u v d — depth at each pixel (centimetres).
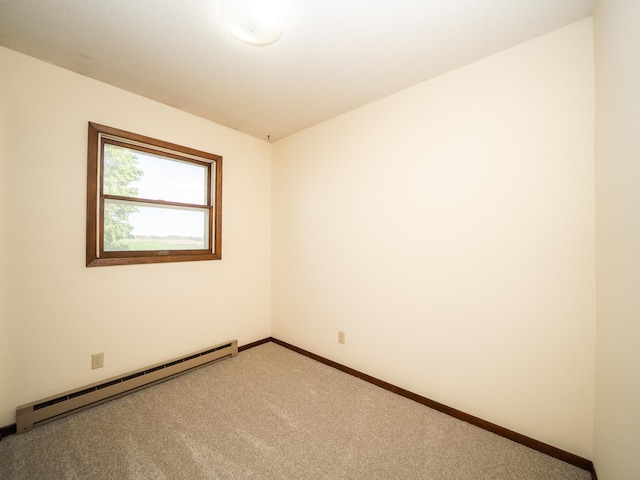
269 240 309
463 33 142
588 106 130
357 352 227
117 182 202
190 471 128
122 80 186
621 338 97
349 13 127
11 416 154
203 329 247
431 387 184
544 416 143
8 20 133
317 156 259
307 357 263
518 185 150
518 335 151
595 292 128
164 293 221
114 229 201
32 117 161
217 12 128
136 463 132
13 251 156
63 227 173
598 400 122
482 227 162
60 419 163
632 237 89
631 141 90
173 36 145
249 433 155
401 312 199
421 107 188
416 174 191
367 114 220
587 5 123
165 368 211
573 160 134
